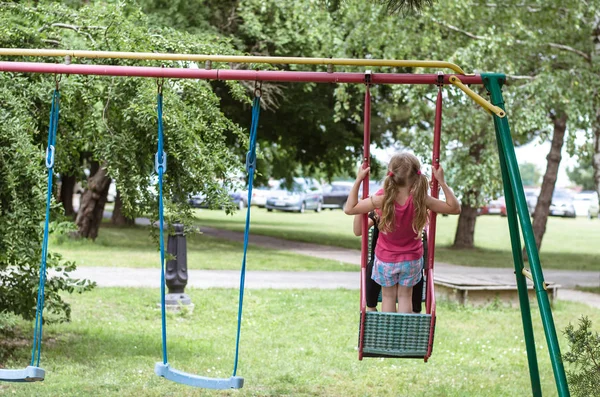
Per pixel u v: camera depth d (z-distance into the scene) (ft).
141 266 57.57
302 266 64.28
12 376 19.19
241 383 18.54
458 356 33.12
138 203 27.02
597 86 53.57
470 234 95.14
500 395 26.50
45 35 28.02
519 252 20.84
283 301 45.09
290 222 135.54
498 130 19.47
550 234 131.44
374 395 25.98
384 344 19.15
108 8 28.37
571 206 192.13
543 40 55.57
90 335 33.60
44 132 28.73
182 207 27.32
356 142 85.97
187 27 67.41
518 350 34.58
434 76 19.24
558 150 77.71
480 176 62.13
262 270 60.75
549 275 68.13
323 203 188.34
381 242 19.72
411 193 19.04
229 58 19.10
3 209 25.80
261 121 79.82
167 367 18.80
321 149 88.28
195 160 26.63
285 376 27.73
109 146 26.76
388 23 54.85
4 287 27.86
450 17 54.70
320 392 26.12
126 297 42.65
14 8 28.66
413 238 19.47
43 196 25.09
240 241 89.71
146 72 19.51
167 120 25.80
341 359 31.40
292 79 19.24
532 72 59.31
